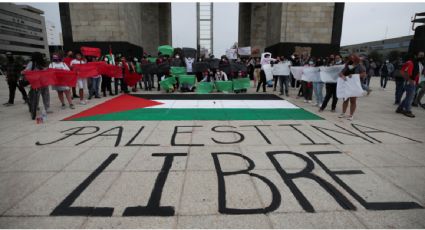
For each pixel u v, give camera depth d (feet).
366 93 39.60
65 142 14.78
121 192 9.22
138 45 75.25
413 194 9.23
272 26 73.97
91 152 13.17
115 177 10.38
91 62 30.81
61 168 11.25
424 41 29.50
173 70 38.70
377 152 13.33
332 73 23.02
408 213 8.11
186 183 9.87
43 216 7.89
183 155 12.73
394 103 29.27
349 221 7.70
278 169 11.17
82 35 61.00
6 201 8.70
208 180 10.11
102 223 7.55
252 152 13.16
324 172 10.94
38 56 20.80
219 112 23.58
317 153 13.10
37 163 11.80
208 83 37.06
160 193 9.16
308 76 26.91
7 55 26.66
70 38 61.26
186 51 51.72
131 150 13.44
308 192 9.30
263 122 19.77
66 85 23.90
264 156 12.63
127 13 63.10
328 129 17.81
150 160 12.10
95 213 8.02
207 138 15.52
